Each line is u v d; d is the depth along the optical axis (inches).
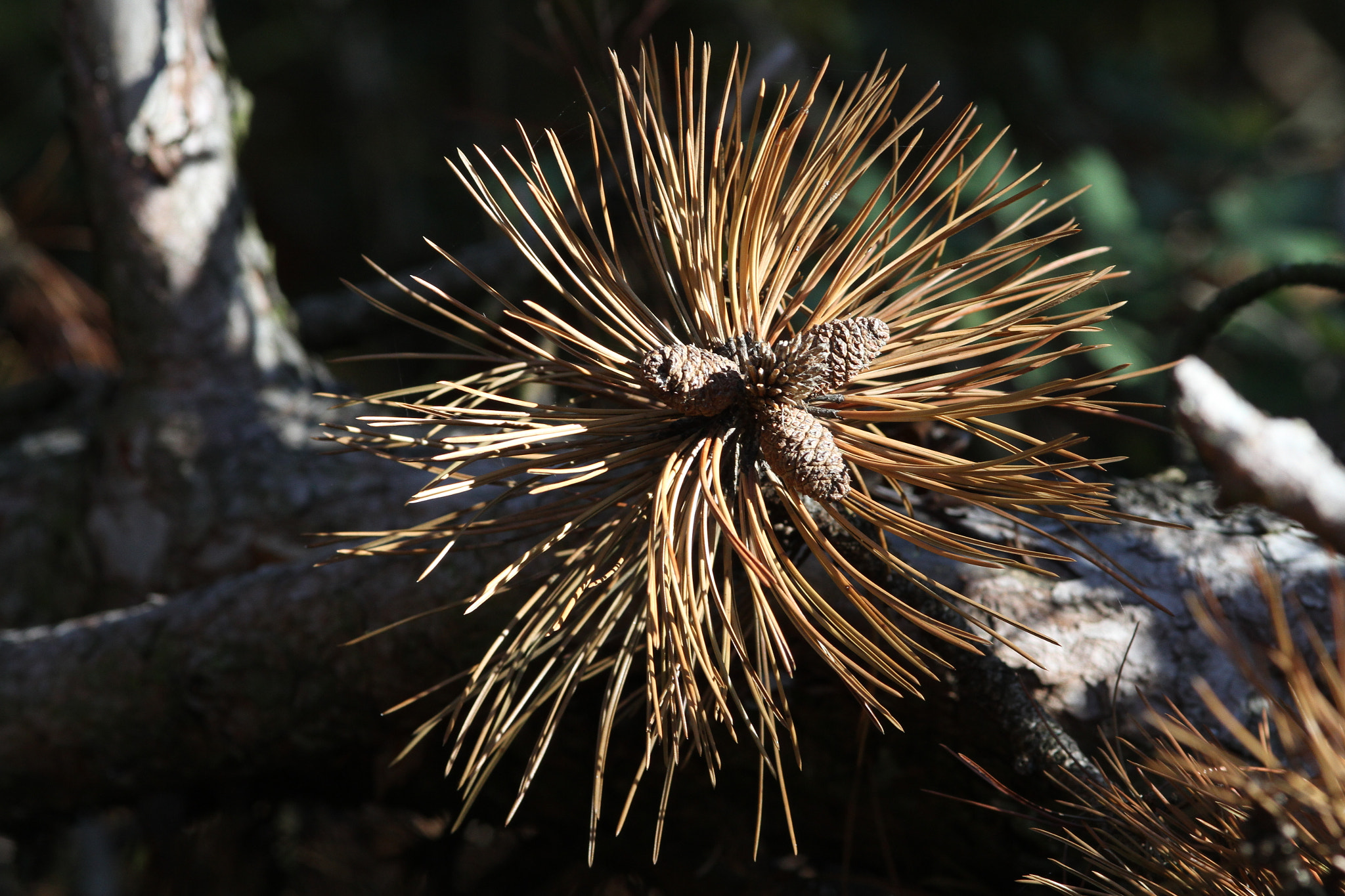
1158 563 29.3
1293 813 23.9
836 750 30.0
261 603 31.3
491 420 25.7
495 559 29.8
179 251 38.0
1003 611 28.7
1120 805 26.0
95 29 36.9
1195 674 28.6
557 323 25.4
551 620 26.1
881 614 24.7
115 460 37.8
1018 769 27.3
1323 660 23.3
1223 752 24.1
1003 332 25.9
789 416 25.0
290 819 40.9
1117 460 25.0
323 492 35.6
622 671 25.8
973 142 49.1
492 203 25.2
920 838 30.7
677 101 26.1
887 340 25.3
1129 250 49.3
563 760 31.1
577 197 25.7
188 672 31.4
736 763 30.4
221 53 40.6
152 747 32.2
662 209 26.1
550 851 33.6
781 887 31.4
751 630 27.8
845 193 26.4
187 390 38.2
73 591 38.7
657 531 25.1
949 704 28.5
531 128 41.4
